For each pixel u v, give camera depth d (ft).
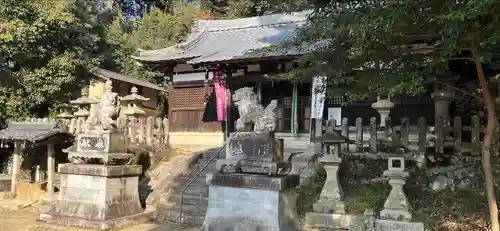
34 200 41.60
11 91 53.83
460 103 42.52
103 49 81.41
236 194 25.04
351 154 37.37
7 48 50.60
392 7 19.54
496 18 17.52
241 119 26.50
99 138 33.81
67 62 56.24
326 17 24.16
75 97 61.00
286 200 24.93
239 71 57.62
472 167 32.27
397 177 28.02
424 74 22.03
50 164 41.50
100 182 32.48
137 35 104.68
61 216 32.89
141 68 88.74
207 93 60.49
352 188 33.88
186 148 53.78
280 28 63.82
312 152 43.04
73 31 60.59
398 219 27.32
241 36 65.10
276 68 54.24
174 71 63.52
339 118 52.39
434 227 26.81
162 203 37.17
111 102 34.94
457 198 29.81
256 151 25.48
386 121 37.50
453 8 17.46
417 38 22.21
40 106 57.41
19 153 44.32
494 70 34.86
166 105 93.30
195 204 35.32
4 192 44.78
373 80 22.27
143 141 48.78
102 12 100.07
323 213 29.84
